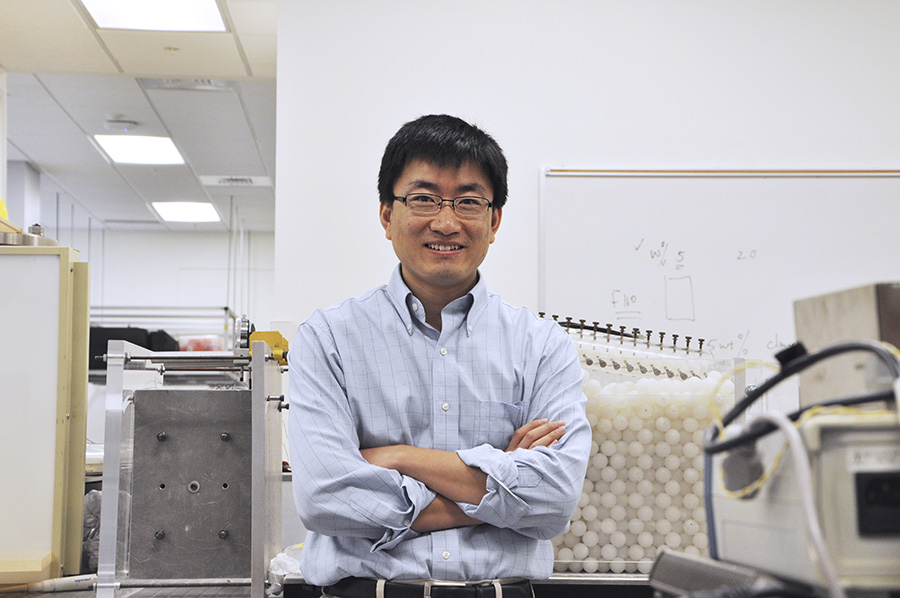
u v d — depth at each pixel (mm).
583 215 2928
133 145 6004
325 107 2971
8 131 5684
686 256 2918
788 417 651
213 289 9008
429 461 1237
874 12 3029
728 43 3016
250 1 3209
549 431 1284
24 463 1883
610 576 1406
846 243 2932
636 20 3020
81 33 3514
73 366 1955
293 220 2926
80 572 1903
